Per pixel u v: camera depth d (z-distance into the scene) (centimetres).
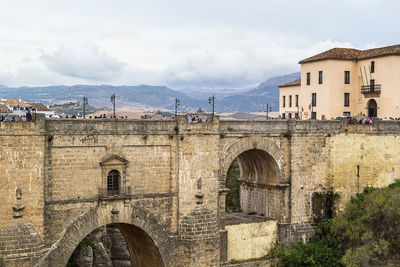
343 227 6147
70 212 4847
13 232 4491
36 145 4584
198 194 5450
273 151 6147
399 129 7044
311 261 5875
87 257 7012
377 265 5653
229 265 5756
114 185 5144
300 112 8412
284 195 6244
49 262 4681
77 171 4875
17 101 11088
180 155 5388
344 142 6612
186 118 5400
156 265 5656
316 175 6444
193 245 5422
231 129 5791
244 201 7031
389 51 7450
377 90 7519
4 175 4469
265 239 6141
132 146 5162
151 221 5303
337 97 7794
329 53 7944
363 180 6769
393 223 5856
